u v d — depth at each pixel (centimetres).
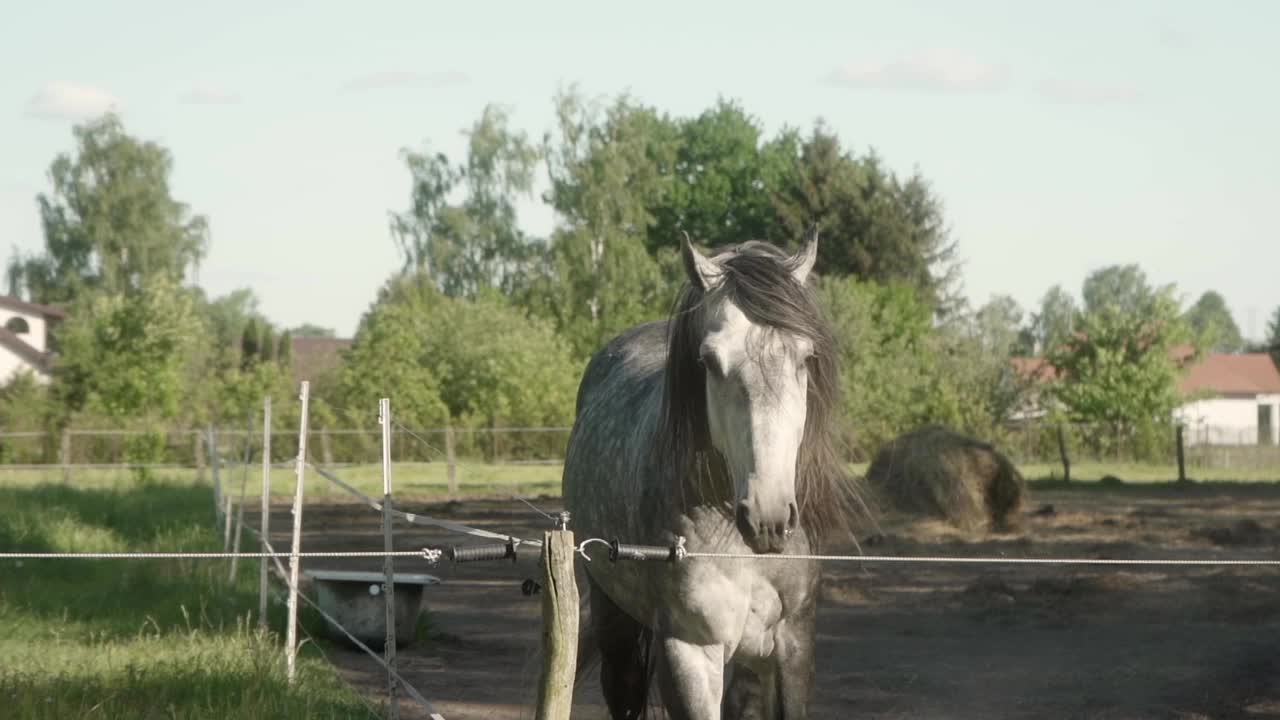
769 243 434
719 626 425
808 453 411
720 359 390
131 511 1669
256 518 1919
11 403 3672
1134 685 763
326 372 4206
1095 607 1051
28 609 933
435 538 1697
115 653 766
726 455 397
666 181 5528
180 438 3322
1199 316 15225
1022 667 825
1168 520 1847
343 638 907
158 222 6062
